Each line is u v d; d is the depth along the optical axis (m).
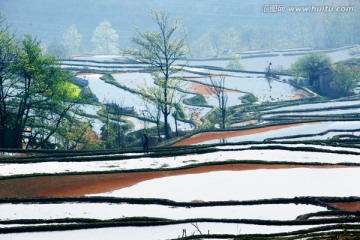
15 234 88.94
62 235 88.69
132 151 144.12
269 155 137.00
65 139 177.62
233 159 132.25
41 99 175.38
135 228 91.88
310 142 154.00
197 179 118.00
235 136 176.00
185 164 129.00
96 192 110.44
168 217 97.38
